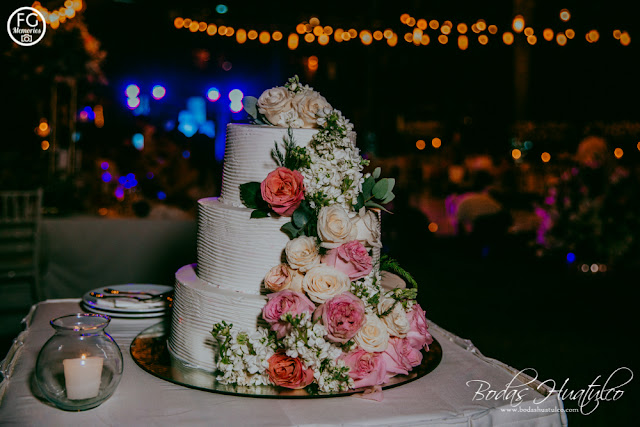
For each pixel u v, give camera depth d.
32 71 5.58
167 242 5.24
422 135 16.59
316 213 1.87
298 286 1.77
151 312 2.57
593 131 12.67
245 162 2.06
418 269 8.92
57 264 4.98
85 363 1.61
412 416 1.62
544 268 8.92
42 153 5.94
